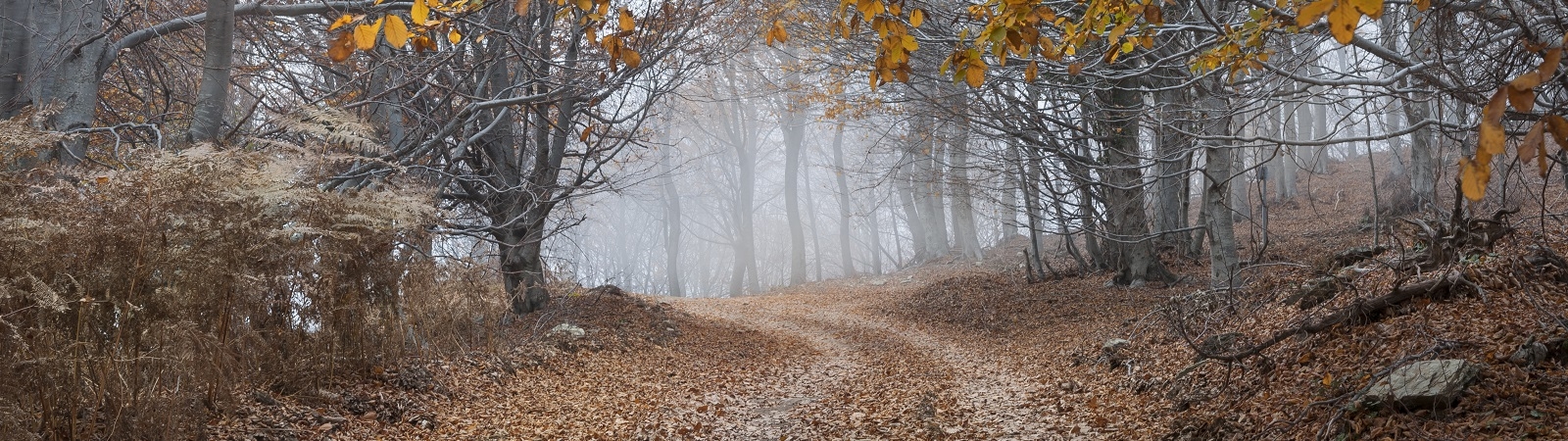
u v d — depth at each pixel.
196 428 6.71
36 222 5.95
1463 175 1.96
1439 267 9.30
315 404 8.61
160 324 6.52
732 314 26.16
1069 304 19.72
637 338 17.39
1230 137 7.22
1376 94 6.41
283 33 14.38
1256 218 30.06
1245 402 8.02
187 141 9.15
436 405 9.88
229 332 7.70
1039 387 11.73
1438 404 6.19
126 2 11.88
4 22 9.55
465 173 15.84
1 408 5.58
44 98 9.55
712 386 13.87
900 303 25.44
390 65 12.80
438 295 10.56
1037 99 18.42
